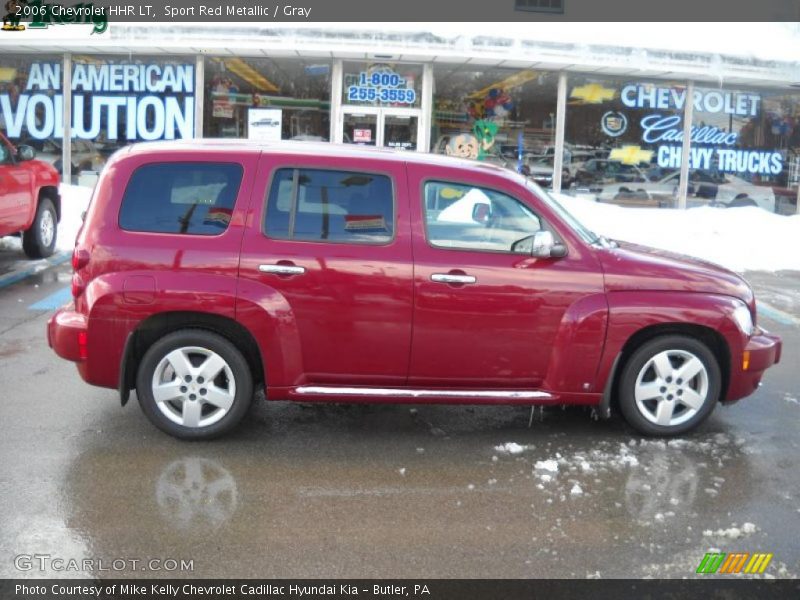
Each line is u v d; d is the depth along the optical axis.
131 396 6.07
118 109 17.17
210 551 3.88
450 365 5.21
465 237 5.21
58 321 5.16
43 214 11.58
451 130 17.38
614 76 17.53
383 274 5.09
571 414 6.00
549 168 17.67
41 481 4.56
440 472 4.87
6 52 17.03
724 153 18.22
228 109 17.12
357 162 5.20
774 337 5.69
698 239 14.36
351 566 3.78
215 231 5.08
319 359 5.14
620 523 4.27
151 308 4.99
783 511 4.46
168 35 15.80
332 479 4.73
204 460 4.93
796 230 14.85
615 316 5.20
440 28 16.50
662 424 5.44
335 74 16.89
